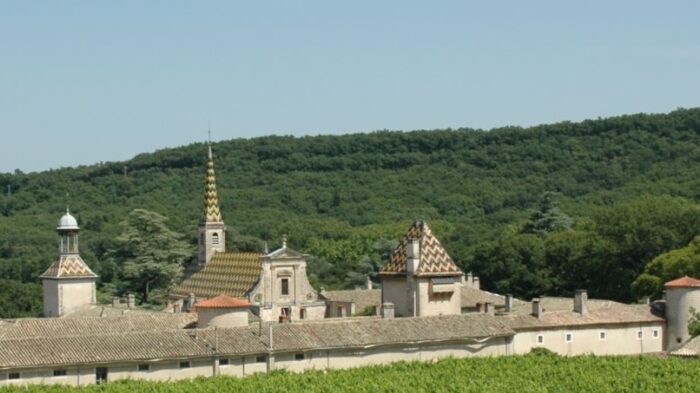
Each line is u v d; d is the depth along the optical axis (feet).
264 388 332.80
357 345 389.80
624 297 621.31
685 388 352.69
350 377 355.36
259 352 371.56
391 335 401.49
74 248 543.80
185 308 512.22
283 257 499.92
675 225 627.87
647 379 365.61
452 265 464.65
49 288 540.52
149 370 355.15
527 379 364.79
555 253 652.07
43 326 411.34
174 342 365.81
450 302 463.83
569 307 504.84
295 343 380.37
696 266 537.24
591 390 350.84
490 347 422.41
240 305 405.80
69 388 324.80
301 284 504.43
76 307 536.01
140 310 519.60
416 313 456.04
